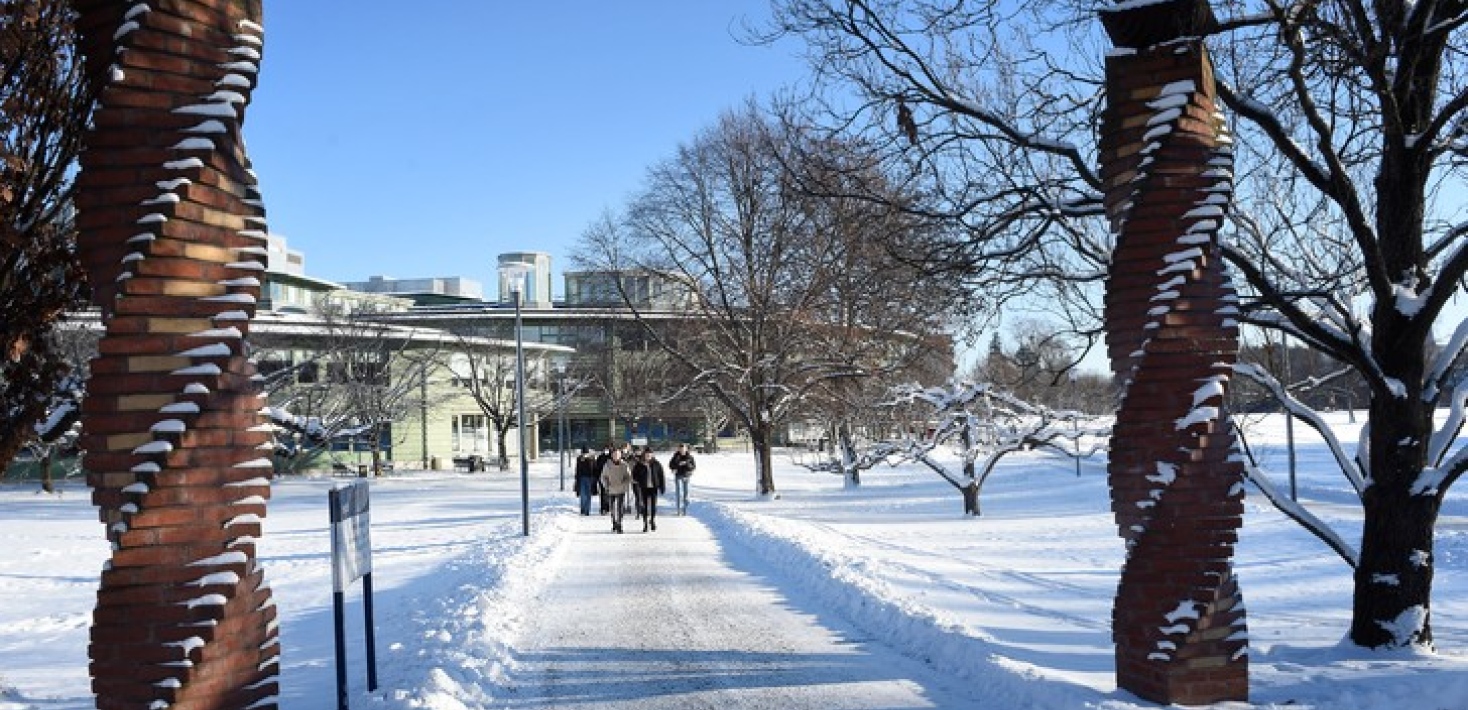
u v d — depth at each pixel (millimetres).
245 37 6562
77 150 8523
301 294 77188
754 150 36719
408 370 61188
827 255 31625
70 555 23797
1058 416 28484
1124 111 7941
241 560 6320
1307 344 10062
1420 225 9883
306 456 62344
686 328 41594
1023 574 16234
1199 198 7730
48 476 48281
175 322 6199
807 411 40250
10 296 8562
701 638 11016
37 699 9297
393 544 23734
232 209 6449
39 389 8734
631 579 15727
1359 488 9844
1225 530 7613
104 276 6234
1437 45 9461
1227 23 8555
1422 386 9656
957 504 34281
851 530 24438
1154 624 7613
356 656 10602
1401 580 9508
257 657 6418
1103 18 7953
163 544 6109
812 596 13781
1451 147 9531
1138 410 7742
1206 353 7652
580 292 57469
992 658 9062
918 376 35688
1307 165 9430
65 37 8383
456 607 12695
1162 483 7625
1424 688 7531
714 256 39875
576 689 8906
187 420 6152
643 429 81688
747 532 21750
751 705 8258
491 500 39125
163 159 6219
